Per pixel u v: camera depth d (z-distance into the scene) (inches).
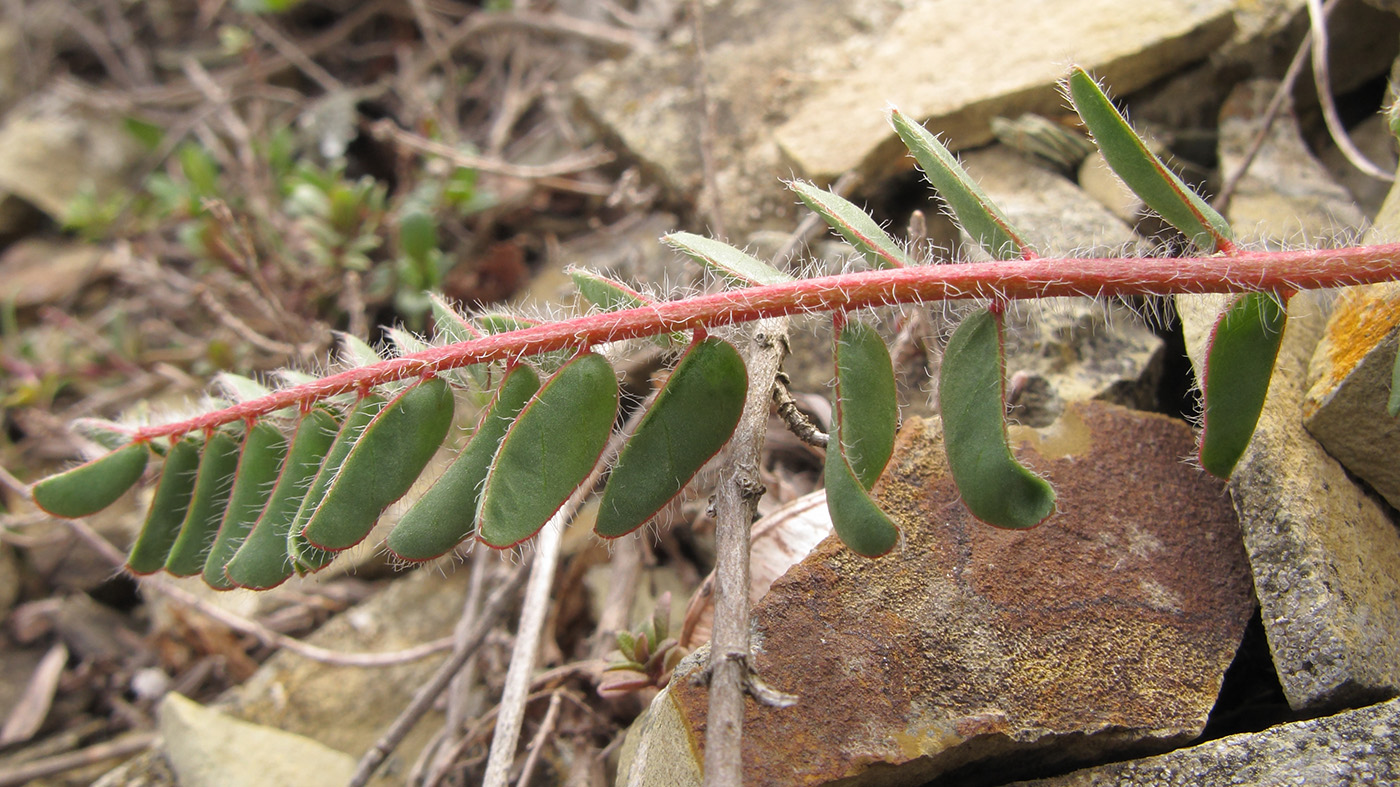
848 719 2.7
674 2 7.0
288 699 4.7
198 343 6.9
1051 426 3.4
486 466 2.4
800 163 5.1
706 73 6.0
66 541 6.1
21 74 9.4
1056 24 5.0
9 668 5.8
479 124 7.7
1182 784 2.7
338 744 4.5
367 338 5.4
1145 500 3.2
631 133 6.0
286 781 4.2
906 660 2.8
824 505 3.6
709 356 2.4
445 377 2.5
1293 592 2.9
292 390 2.5
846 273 2.4
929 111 4.9
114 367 6.9
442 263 6.1
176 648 5.5
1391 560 3.0
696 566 4.6
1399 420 2.9
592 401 2.3
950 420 2.3
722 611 2.4
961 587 3.0
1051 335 3.9
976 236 2.5
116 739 5.4
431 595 5.0
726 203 5.5
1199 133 4.8
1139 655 2.9
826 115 5.2
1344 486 3.1
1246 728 3.2
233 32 7.6
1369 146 4.6
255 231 6.8
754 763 2.7
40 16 9.5
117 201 7.9
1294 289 2.3
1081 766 2.9
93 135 8.8
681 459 2.4
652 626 3.6
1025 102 4.8
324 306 6.2
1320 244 4.0
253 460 2.6
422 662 4.8
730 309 2.4
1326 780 2.6
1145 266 2.3
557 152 7.0
